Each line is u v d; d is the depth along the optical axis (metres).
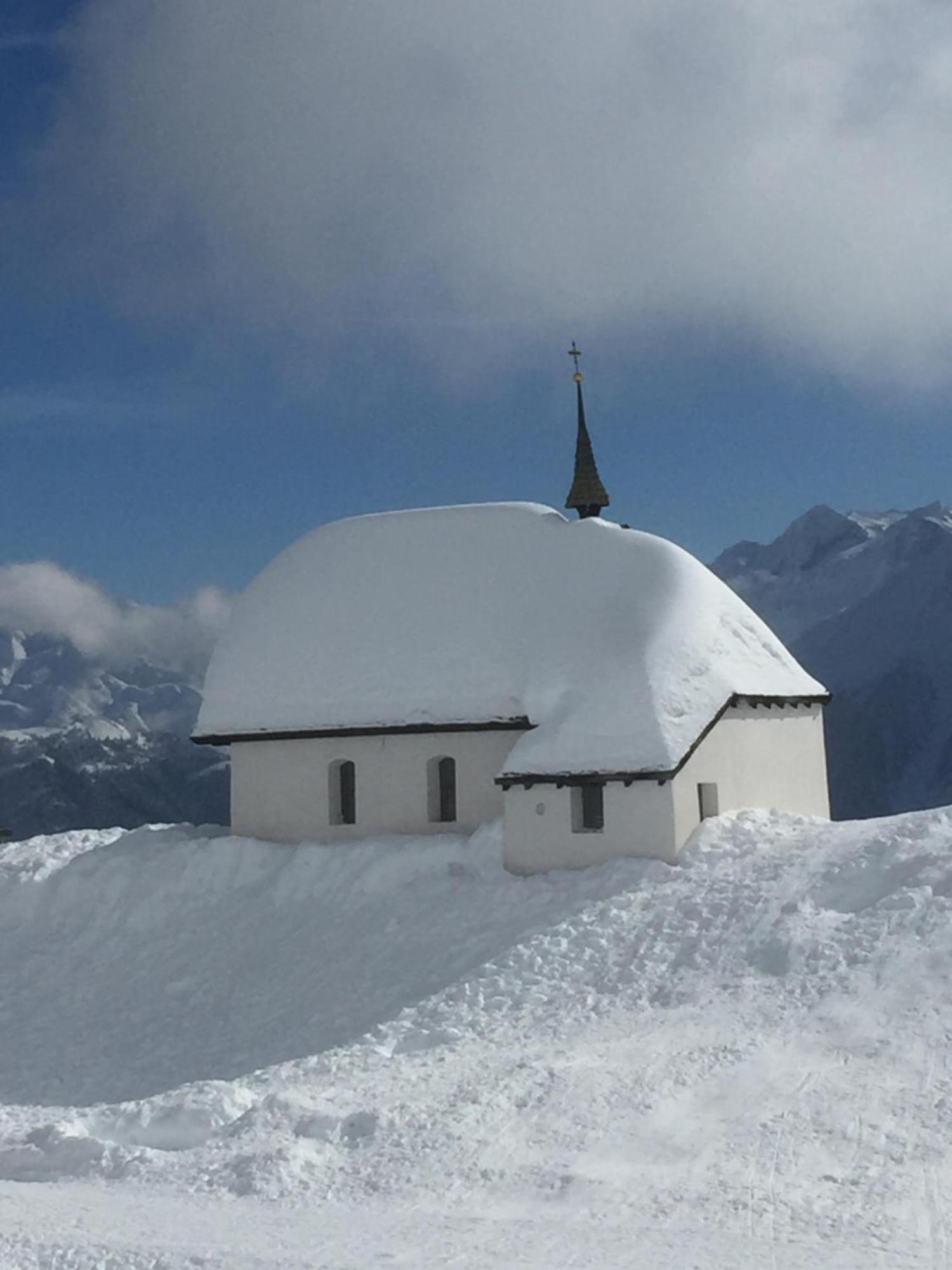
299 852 30.44
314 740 31.70
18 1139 17.72
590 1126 16.34
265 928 28.77
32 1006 28.02
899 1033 18.38
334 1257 12.63
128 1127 18.05
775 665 31.47
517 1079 18.09
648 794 27.06
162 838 33.53
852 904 23.00
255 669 32.91
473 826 30.12
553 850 27.80
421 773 30.66
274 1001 25.83
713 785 28.45
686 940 23.20
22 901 32.06
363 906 28.50
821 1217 13.35
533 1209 14.05
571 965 23.48
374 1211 14.29
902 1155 14.88
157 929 30.06
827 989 20.31
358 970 26.08
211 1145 16.86
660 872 26.16
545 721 28.92
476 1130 16.41
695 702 28.05
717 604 31.27
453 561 32.78
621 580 30.75
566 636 30.12
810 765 32.00
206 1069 23.66
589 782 27.36
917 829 24.61
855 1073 17.28
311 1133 16.81
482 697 29.98
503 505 33.81
